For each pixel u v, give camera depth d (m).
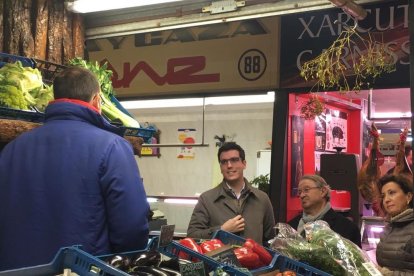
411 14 1.55
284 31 4.04
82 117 1.91
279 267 1.97
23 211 1.81
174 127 6.66
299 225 3.32
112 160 1.81
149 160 6.86
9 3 3.47
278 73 4.06
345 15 3.82
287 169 4.21
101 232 1.80
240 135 6.28
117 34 4.18
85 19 4.25
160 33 4.50
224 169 3.30
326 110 5.41
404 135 4.49
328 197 3.35
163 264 1.66
